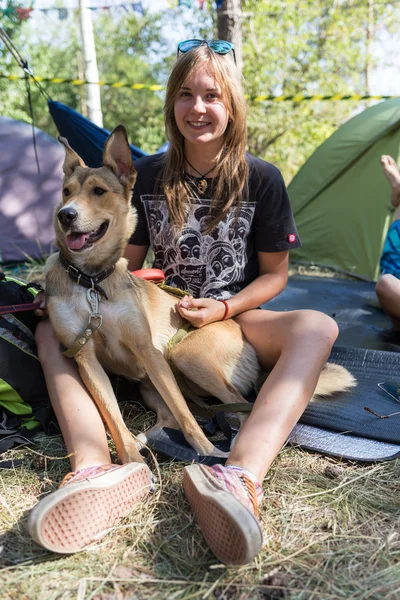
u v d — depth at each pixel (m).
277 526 1.69
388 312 3.58
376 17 13.43
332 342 2.13
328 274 5.78
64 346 2.35
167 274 2.82
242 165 2.62
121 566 1.52
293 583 1.45
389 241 4.13
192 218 2.68
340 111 13.08
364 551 1.58
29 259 5.98
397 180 4.10
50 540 1.49
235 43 6.64
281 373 2.00
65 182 2.56
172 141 2.68
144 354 2.34
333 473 1.99
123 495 1.72
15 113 15.05
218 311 2.50
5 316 2.36
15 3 7.14
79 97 17.12
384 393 2.59
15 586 1.44
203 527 1.56
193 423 2.14
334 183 5.99
